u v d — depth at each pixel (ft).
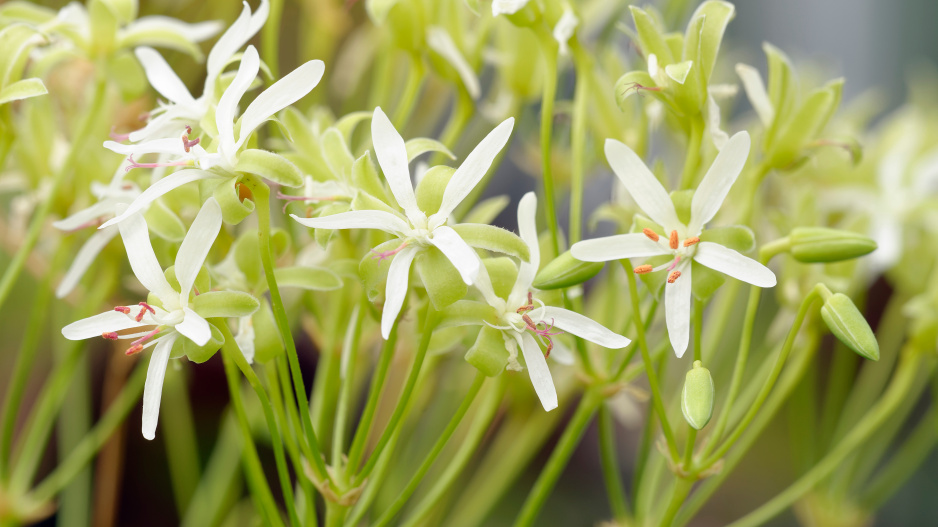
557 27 0.85
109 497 1.02
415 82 0.91
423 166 0.87
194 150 0.78
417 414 0.97
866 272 1.04
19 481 0.93
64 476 0.95
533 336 0.80
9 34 0.85
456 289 0.78
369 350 0.94
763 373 0.95
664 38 0.83
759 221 0.97
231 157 0.78
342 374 0.86
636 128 0.91
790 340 0.82
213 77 0.81
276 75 0.92
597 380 0.86
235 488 1.01
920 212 1.05
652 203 0.80
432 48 0.90
